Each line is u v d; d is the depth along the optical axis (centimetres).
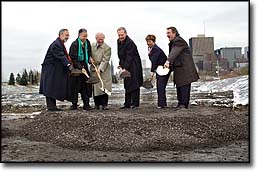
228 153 614
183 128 702
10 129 833
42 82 864
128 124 703
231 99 1305
